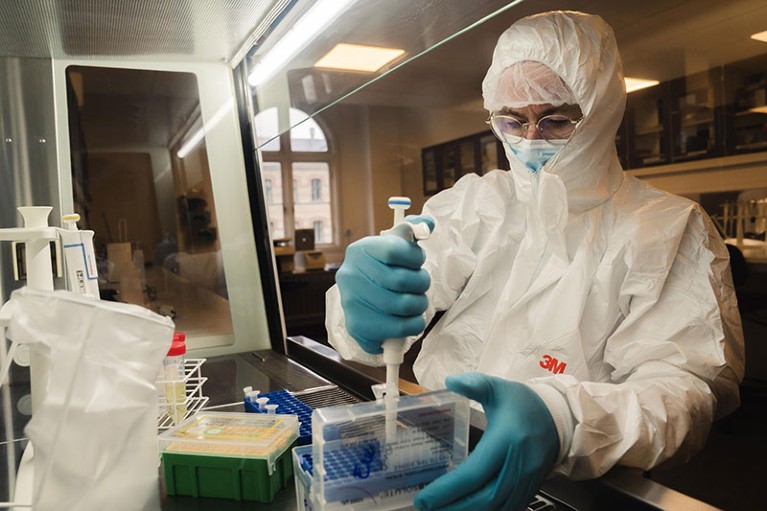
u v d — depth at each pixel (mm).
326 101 1223
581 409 593
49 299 555
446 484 483
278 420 737
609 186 1127
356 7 849
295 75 1282
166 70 1544
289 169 6656
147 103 1612
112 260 1630
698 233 970
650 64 3697
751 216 3248
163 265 1676
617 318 1015
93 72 1514
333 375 1219
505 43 1059
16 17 1054
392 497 492
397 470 496
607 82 991
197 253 1678
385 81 4367
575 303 1026
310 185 6824
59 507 542
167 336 620
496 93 1091
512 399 562
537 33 999
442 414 522
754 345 2982
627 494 515
